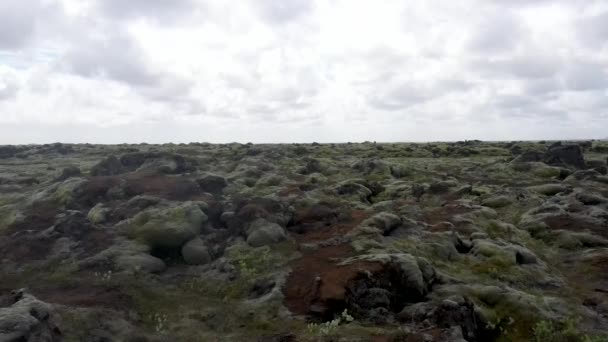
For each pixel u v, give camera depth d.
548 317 24.16
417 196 52.78
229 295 27.55
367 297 24.42
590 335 22.69
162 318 23.25
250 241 34.31
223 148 119.50
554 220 40.31
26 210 42.97
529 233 38.91
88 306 22.23
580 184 55.12
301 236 36.62
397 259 27.31
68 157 104.50
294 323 22.67
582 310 25.05
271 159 83.88
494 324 24.03
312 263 29.91
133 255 31.86
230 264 31.42
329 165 73.88
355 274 25.61
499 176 67.25
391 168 69.19
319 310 23.56
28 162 92.81
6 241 35.19
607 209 41.84
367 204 48.53
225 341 20.83
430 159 97.50
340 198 49.28
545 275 29.97
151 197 41.91
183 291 28.27
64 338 18.17
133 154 59.47
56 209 42.41
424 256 31.34
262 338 20.98
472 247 34.22
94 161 93.31
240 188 51.38
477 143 154.62
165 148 118.38
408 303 25.36
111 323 20.52
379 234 34.31
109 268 30.38
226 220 38.34
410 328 21.97
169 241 34.16
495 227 39.00
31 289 25.48
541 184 58.94
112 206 41.47
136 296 25.19
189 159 66.75
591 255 32.88
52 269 30.62
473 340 22.39
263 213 37.78
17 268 30.92
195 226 36.00
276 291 26.11
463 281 28.17
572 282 29.55
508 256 31.50
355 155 107.62
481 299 26.09
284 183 54.53
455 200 49.22
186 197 43.59
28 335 16.39
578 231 37.16
